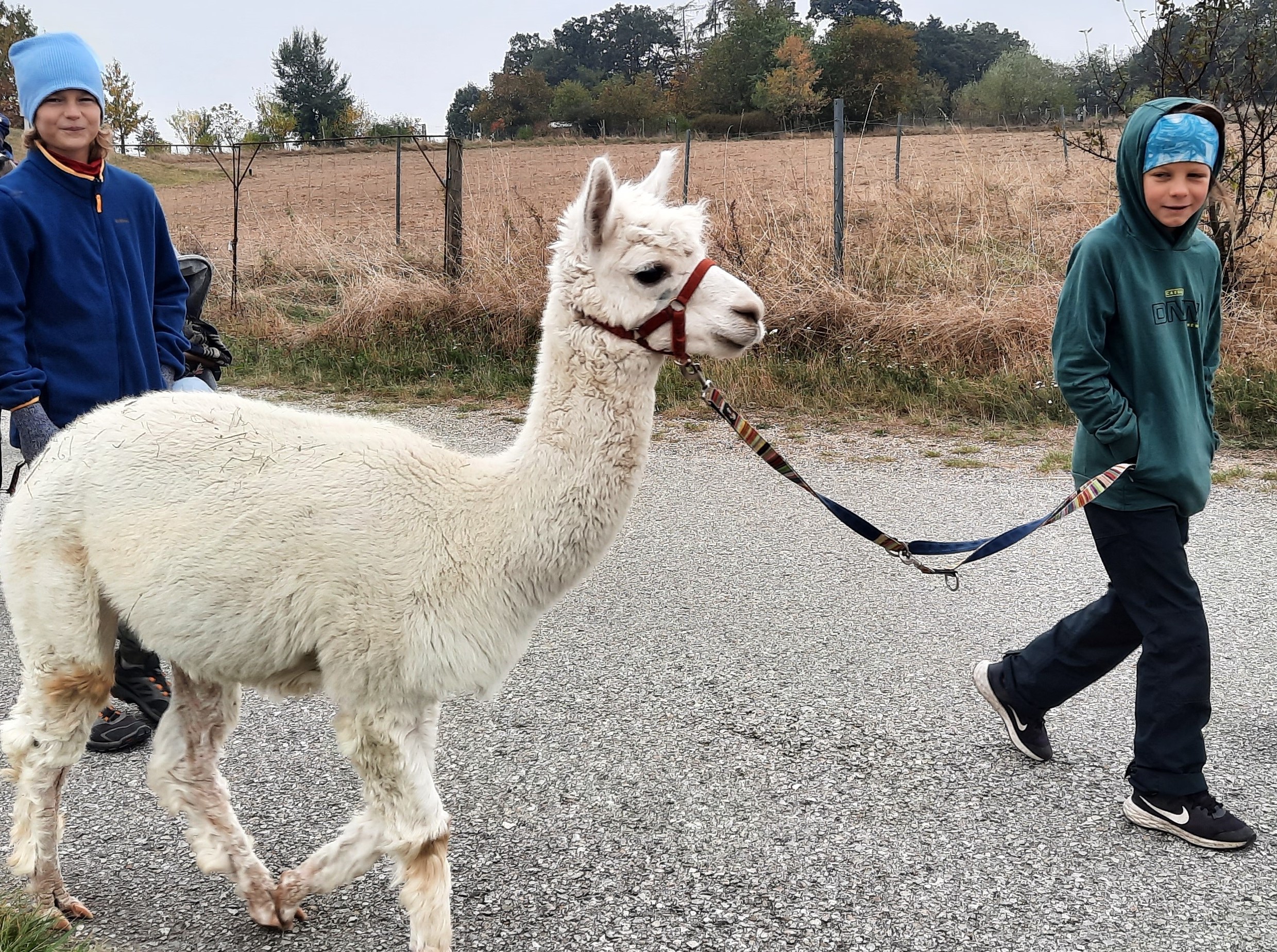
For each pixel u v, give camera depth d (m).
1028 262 10.70
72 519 2.66
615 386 2.62
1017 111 48.66
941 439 8.14
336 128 57.78
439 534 2.54
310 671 2.68
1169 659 3.07
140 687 3.71
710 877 2.94
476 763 3.57
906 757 3.60
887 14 98.50
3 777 2.79
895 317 9.68
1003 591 5.14
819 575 5.40
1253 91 9.33
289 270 14.74
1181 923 2.71
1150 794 3.12
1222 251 9.41
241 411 2.73
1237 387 8.20
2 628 4.79
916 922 2.73
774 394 9.12
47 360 3.24
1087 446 3.26
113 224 3.34
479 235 12.02
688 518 6.40
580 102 73.50
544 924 2.75
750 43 62.34
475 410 9.26
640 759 3.59
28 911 2.68
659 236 2.57
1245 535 5.80
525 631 2.67
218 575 2.49
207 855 2.73
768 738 3.73
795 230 11.11
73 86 3.14
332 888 2.65
